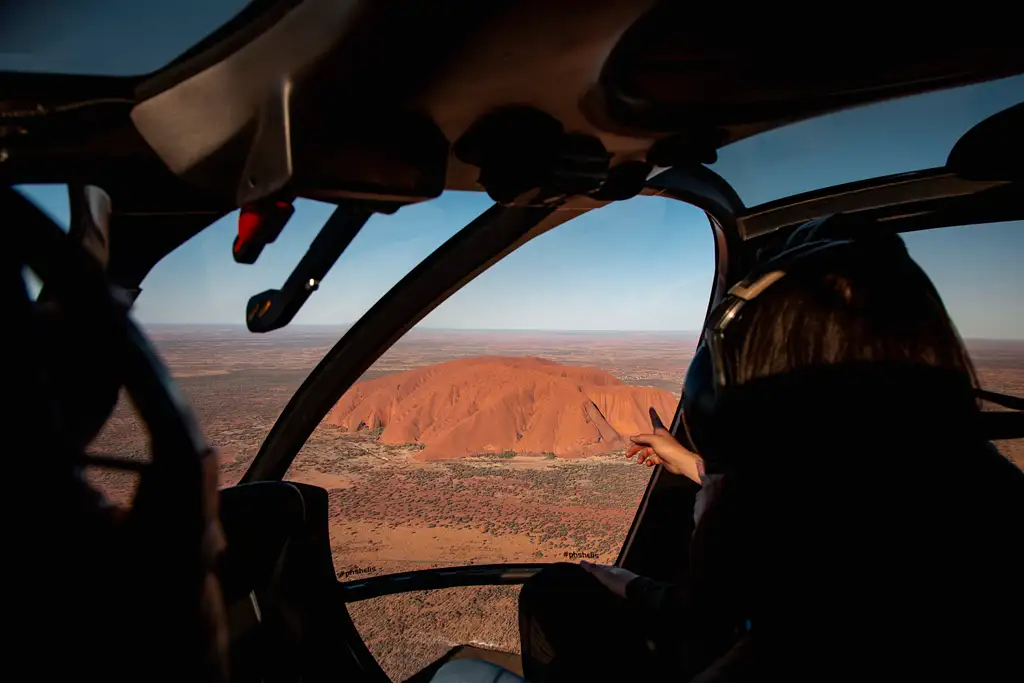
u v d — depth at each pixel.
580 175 0.87
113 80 0.68
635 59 0.67
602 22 0.58
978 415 0.76
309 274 1.07
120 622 0.48
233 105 0.68
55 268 0.47
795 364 0.73
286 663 1.48
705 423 0.85
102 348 0.48
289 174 0.68
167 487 0.49
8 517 0.44
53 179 0.73
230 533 1.43
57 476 0.45
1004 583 0.71
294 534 1.54
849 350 0.71
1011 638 0.70
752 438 0.77
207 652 0.53
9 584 0.44
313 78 0.62
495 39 0.59
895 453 0.71
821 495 0.73
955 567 0.70
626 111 0.79
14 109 0.67
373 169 0.71
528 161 0.81
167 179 0.78
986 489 0.74
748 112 0.87
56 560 0.45
